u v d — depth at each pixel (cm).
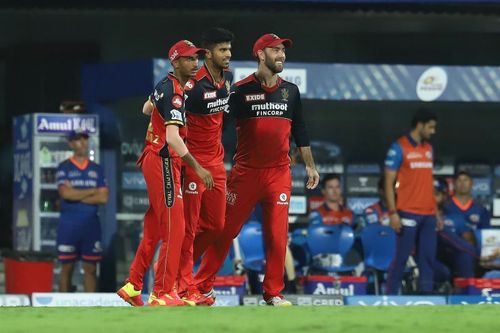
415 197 5038
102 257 5456
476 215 5344
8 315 2628
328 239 5112
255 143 3566
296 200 5594
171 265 3272
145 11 5931
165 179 3250
